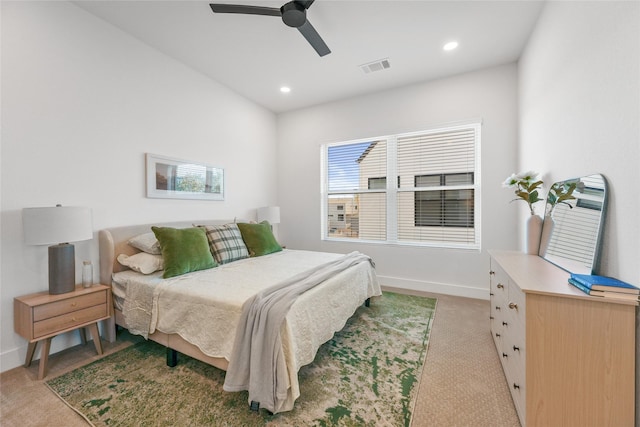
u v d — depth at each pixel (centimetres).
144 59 267
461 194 342
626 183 116
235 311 156
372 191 398
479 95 319
